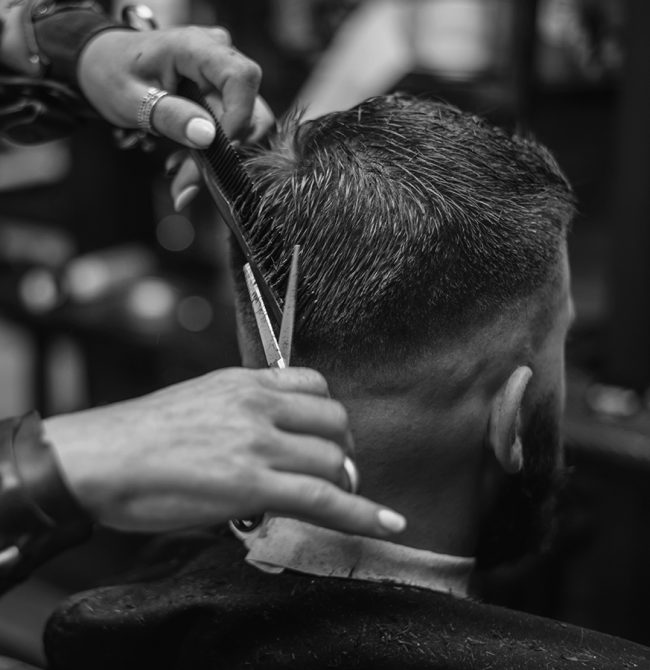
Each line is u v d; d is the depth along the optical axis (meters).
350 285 0.74
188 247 2.46
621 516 1.87
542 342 0.79
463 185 0.76
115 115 1.01
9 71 1.07
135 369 2.40
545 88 2.24
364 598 0.79
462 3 1.85
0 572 0.58
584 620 2.04
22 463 0.57
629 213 1.74
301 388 0.61
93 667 0.86
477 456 0.79
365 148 0.79
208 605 0.82
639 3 1.65
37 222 2.64
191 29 0.93
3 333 3.50
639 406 1.81
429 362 0.74
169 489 0.57
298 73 2.26
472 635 0.76
